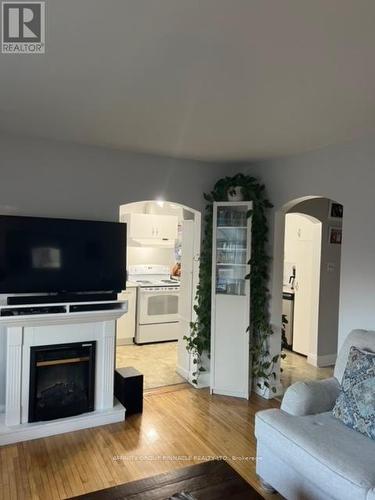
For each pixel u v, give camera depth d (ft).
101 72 6.59
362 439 7.04
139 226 20.04
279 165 12.51
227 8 4.70
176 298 19.60
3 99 7.89
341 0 4.50
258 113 8.45
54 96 7.71
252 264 12.47
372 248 9.64
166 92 7.42
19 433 9.55
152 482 5.79
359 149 9.98
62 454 9.10
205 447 9.61
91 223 10.77
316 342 16.11
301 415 8.07
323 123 9.01
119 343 18.66
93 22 5.07
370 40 5.41
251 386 13.25
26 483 8.00
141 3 4.63
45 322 9.86
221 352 12.82
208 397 12.67
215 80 6.84
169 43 5.58
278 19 4.92
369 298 9.71
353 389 7.70
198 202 13.32
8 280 9.78
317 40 5.43
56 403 10.29
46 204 10.93
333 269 16.34
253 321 12.80
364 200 9.84
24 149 10.62
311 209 15.57
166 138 10.56
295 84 6.94
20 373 9.76
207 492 5.56
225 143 10.91
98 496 5.44
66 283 10.44
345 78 6.66
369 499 5.59
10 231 9.80
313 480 6.54
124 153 11.99
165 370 15.15
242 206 12.66
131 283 19.16
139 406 11.44
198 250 13.42
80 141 11.03
